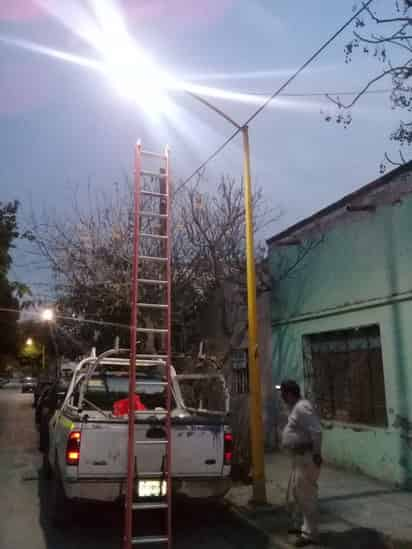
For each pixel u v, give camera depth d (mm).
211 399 10977
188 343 14898
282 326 11766
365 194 9297
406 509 7016
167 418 5879
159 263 13516
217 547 6188
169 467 5766
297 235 11273
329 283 10164
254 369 7793
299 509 6309
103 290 14023
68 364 19172
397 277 8461
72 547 6164
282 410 11578
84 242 14273
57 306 15719
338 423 9812
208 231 13438
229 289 13867
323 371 10539
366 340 9352
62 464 6438
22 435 17422
